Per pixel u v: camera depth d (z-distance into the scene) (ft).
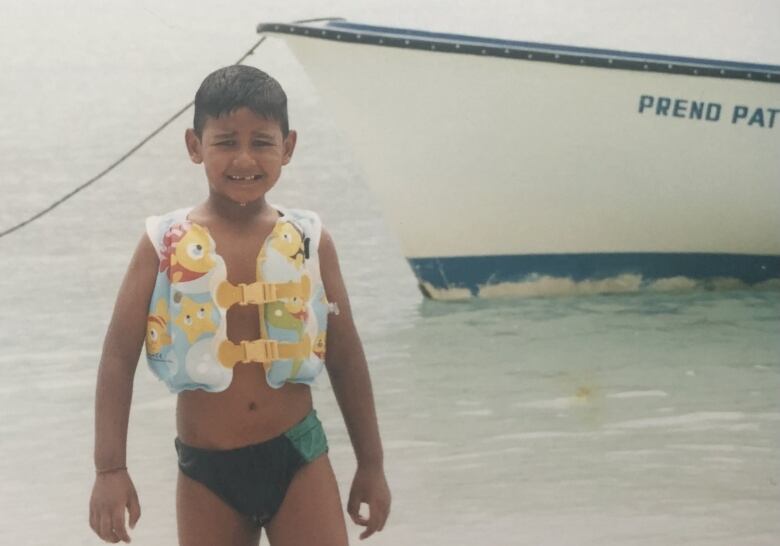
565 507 12.89
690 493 13.33
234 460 8.08
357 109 23.12
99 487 7.93
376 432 8.61
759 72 23.77
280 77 27.71
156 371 8.08
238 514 8.18
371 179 23.73
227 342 7.97
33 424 15.81
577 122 23.65
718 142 24.27
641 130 23.93
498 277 24.32
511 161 23.71
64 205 24.47
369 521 8.50
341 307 8.45
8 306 20.67
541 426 15.62
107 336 8.11
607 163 24.06
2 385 17.29
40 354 18.63
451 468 14.11
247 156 7.97
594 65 23.22
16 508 13.11
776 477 13.82
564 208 24.23
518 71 23.09
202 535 8.19
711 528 12.36
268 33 22.67
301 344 8.06
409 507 12.94
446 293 24.09
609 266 24.80
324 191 26.76
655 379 17.88
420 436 15.23
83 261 22.53
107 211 24.44
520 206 24.04
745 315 22.76
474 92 23.17
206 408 8.07
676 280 25.29
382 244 25.39
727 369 18.48
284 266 8.04
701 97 23.88
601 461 14.37
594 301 24.21
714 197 24.66
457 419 15.89
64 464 14.47
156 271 8.05
